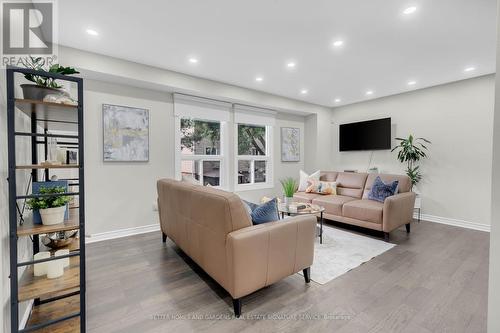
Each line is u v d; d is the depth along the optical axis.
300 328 1.54
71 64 2.74
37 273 1.45
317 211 3.16
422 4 2.00
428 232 3.55
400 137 4.66
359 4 2.01
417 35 2.50
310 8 2.06
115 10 2.07
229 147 4.52
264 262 1.75
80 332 1.40
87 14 2.12
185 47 2.77
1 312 1.19
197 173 4.26
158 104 3.68
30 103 1.23
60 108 1.36
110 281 2.12
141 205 3.54
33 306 1.71
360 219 3.37
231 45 2.73
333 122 5.85
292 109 5.11
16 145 1.46
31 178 1.76
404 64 3.27
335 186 4.36
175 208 2.47
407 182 3.61
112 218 3.31
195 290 1.99
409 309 1.73
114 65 3.01
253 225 1.80
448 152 4.07
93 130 3.16
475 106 3.79
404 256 2.66
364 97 4.96
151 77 3.30
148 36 2.52
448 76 3.73
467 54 2.95
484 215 3.71
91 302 1.81
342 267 2.40
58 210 1.39
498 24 1.05
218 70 3.49
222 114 4.36
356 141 5.26
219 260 1.75
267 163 5.25
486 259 2.58
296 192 4.59
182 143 4.08
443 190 4.11
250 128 4.97
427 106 4.30
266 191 5.14
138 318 1.64
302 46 2.76
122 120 3.36
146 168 3.58
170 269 2.36
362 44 2.71
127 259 2.59
